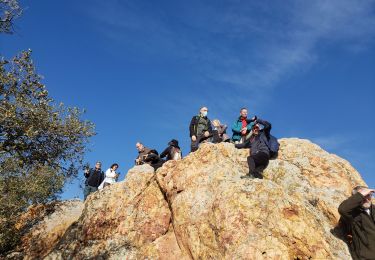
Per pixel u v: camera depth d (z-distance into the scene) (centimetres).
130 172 1426
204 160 1209
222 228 956
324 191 1134
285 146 1342
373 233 837
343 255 898
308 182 1152
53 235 1573
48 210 1747
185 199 1123
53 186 1919
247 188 1016
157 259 1093
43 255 1502
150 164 1559
